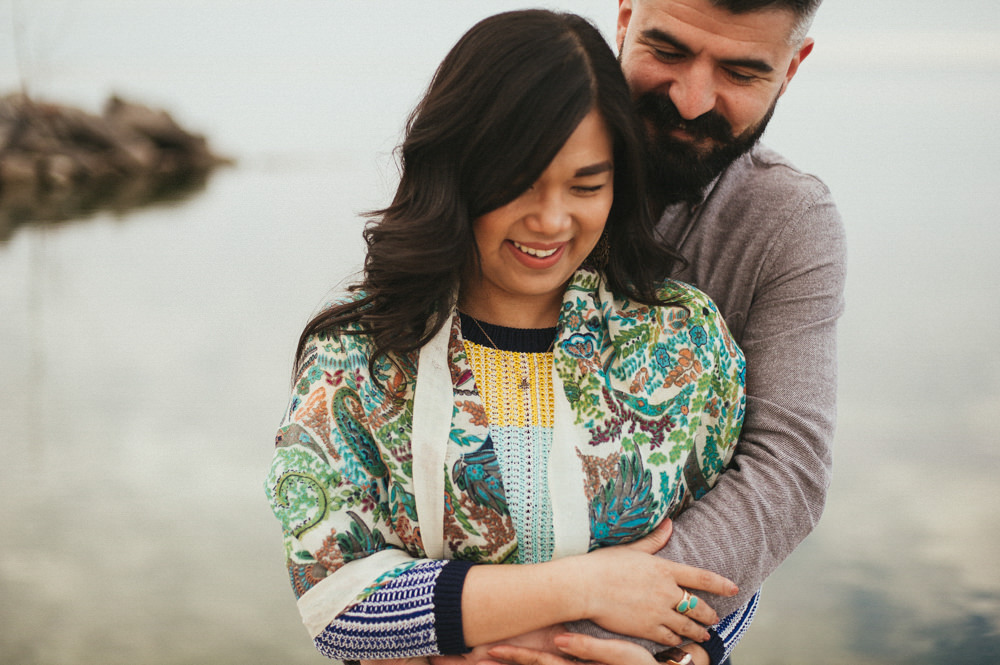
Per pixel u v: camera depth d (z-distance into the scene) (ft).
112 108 61.52
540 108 3.57
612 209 4.16
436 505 4.00
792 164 5.19
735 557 4.21
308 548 3.94
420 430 4.00
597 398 4.15
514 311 4.25
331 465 4.02
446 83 3.81
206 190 47.39
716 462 4.50
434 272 3.88
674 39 4.54
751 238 5.07
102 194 47.93
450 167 3.82
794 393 4.71
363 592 3.86
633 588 3.94
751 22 4.40
